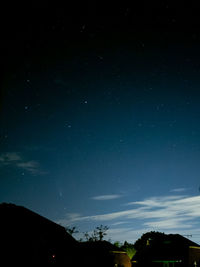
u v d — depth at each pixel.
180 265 32.41
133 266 38.25
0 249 15.79
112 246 39.56
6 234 16.36
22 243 16.50
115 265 35.12
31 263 16.28
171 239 37.25
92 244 37.28
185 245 34.19
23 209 18.30
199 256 33.69
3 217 17.02
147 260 36.09
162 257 34.34
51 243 17.75
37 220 18.16
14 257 15.91
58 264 17.61
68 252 18.59
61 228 19.41
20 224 17.14
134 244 57.44
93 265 31.19
